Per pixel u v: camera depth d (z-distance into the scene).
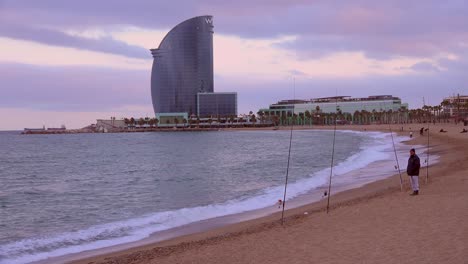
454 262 10.55
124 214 24.48
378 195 23.44
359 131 184.00
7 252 16.72
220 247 14.75
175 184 38.00
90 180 45.56
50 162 75.12
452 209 16.83
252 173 45.03
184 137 190.00
